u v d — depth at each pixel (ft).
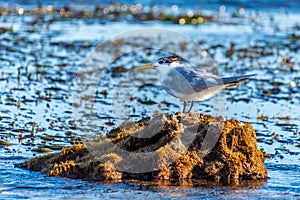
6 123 46.93
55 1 100.27
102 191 34.14
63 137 44.52
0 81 58.54
